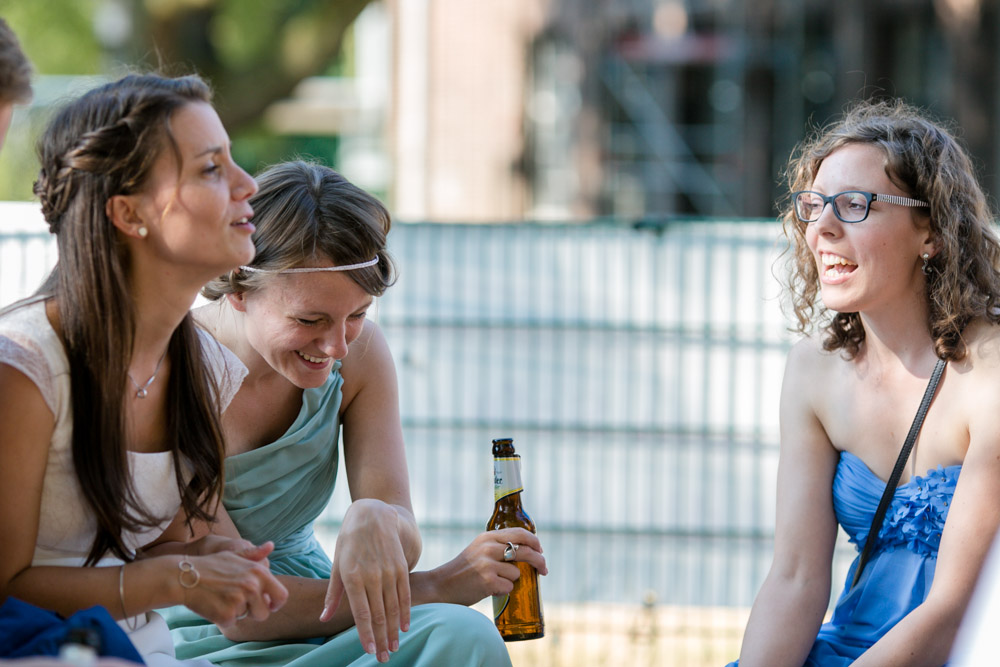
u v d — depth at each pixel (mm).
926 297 2766
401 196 15695
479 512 6121
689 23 18422
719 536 6035
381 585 2475
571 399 6094
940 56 17578
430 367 6129
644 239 6004
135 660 1948
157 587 2195
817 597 2842
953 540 2619
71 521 2316
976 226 2725
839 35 17906
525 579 2781
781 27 18422
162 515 2482
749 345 5961
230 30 21719
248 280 2627
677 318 6008
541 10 16297
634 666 5188
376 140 25594
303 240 2547
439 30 15602
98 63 21203
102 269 2203
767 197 18672
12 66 2141
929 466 2768
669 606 6055
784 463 2986
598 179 16594
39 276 5477
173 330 2387
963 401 2711
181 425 2465
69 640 1772
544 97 16500
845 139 2787
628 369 6059
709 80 18781
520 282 6086
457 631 2537
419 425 6141
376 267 2629
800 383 2996
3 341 2188
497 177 15633
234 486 2877
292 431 2912
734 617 5906
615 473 6094
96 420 2238
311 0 21000
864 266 2713
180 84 2254
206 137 2209
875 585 2791
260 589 2236
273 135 25578
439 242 6105
